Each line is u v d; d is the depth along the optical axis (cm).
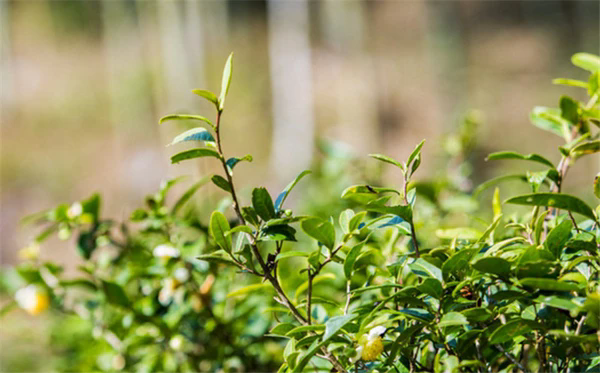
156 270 152
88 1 1603
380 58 1234
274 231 120
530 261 115
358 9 984
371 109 976
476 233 128
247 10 1501
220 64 1337
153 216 147
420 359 123
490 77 1187
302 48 935
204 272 149
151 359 157
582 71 1166
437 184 172
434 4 1010
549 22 1366
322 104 1124
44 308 161
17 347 284
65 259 564
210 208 214
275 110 991
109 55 1379
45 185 1014
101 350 174
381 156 120
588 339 112
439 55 1000
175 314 151
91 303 166
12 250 711
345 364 120
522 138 924
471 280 116
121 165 1068
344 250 131
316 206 228
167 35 1038
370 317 115
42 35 1579
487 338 119
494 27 1374
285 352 118
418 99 1118
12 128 1222
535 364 131
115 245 155
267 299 151
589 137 129
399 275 124
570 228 116
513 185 339
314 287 151
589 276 118
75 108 1291
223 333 151
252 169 1002
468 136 220
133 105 1210
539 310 117
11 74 1418
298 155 916
